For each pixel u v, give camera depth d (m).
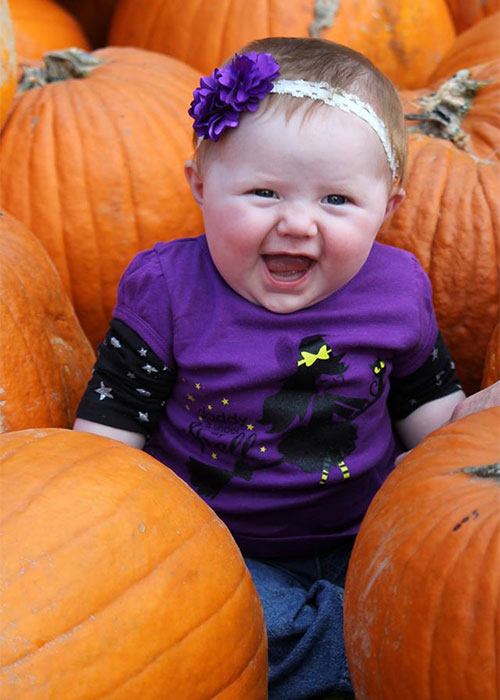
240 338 2.06
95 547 1.52
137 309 2.12
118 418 2.15
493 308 2.65
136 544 1.56
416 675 1.49
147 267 2.14
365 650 1.60
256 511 2.11
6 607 1.43
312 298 2.04
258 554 2.20
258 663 1.69
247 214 1.92
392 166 2.00
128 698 1.46
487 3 3.57
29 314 2.21
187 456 2.15
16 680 1.39
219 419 2.10
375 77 1.99
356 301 2.11
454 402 2.31
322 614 1.99
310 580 2.21
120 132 2.77
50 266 2.48
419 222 2.65
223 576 1.65
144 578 1.54
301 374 2.04
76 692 1.42
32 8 3.68
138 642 1.49
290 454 2.09
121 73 2.99
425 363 2.23
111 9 4.04
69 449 1.71
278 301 2.03
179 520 1.66
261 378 2.04
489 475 1.58
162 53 3.44
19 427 2.10
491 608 1.43
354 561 1.68
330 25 3.30
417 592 1.50
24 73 2.98
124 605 1.50
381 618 1.55
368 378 2.09
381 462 2.20
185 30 3.38
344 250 1.96
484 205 2.63
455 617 1.45
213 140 1.92
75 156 2.73
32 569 1.47
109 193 2.74
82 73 2.97
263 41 2.07
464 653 1.44
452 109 2.80
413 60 3.47
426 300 2.20
